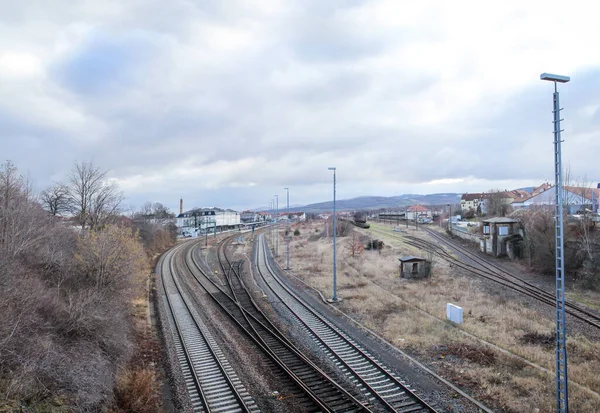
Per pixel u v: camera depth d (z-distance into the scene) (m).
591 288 28.17
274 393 14.12
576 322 21.09
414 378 14.89
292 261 48.75
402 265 35.00
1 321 12.71
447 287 29.97
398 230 72.94
